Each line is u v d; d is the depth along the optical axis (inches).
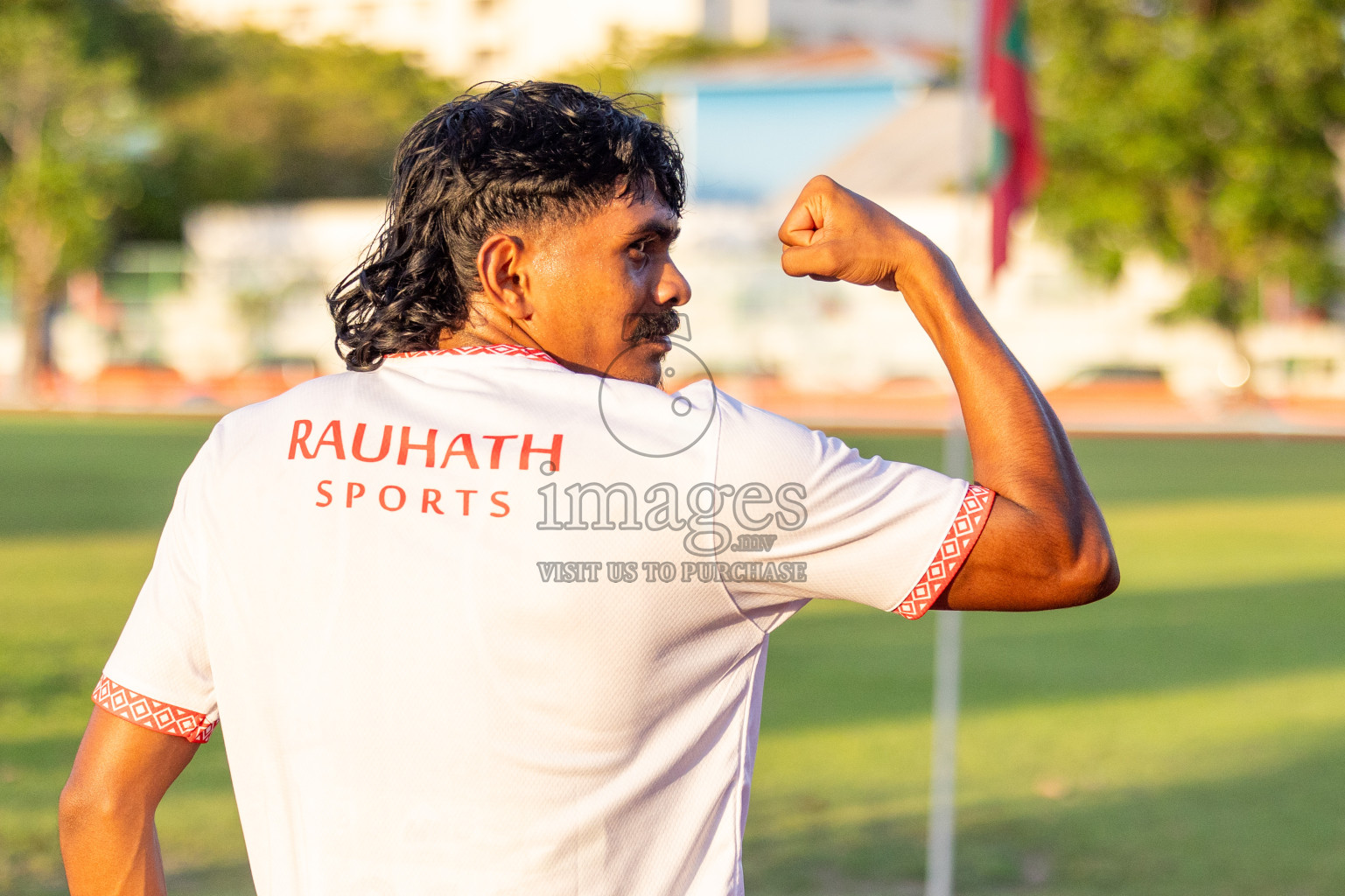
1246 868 235.9
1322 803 274.4
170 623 73.3
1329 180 1594.5
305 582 69.5
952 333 73.9
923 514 68.3
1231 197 1549.0
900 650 427.8
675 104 2363.4
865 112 2354.8
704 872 68.5
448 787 66.3
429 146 73.7
